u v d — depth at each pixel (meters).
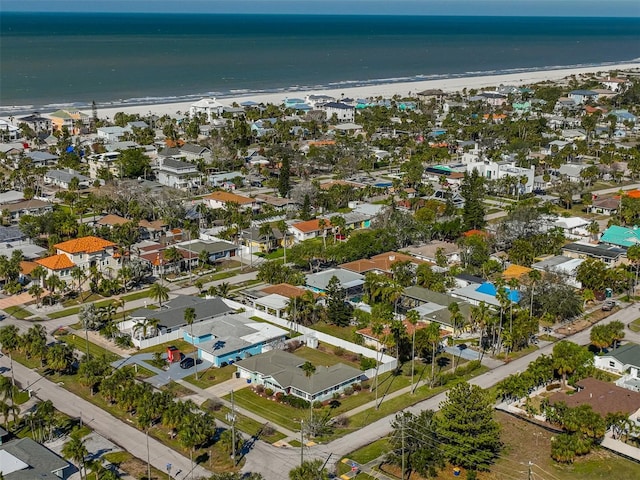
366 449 114.44
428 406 127.81
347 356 148.50
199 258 197.12
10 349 141.75
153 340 152.00
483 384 135.88
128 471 107.25
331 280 169.25
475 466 109.31
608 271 181.12
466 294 172.62
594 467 110.06
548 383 136.00
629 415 119.81
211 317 162.75
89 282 187.25
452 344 153.75
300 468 100.44
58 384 135.12
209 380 136.88
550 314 162.25
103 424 121.00
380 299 172.00
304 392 127.88
